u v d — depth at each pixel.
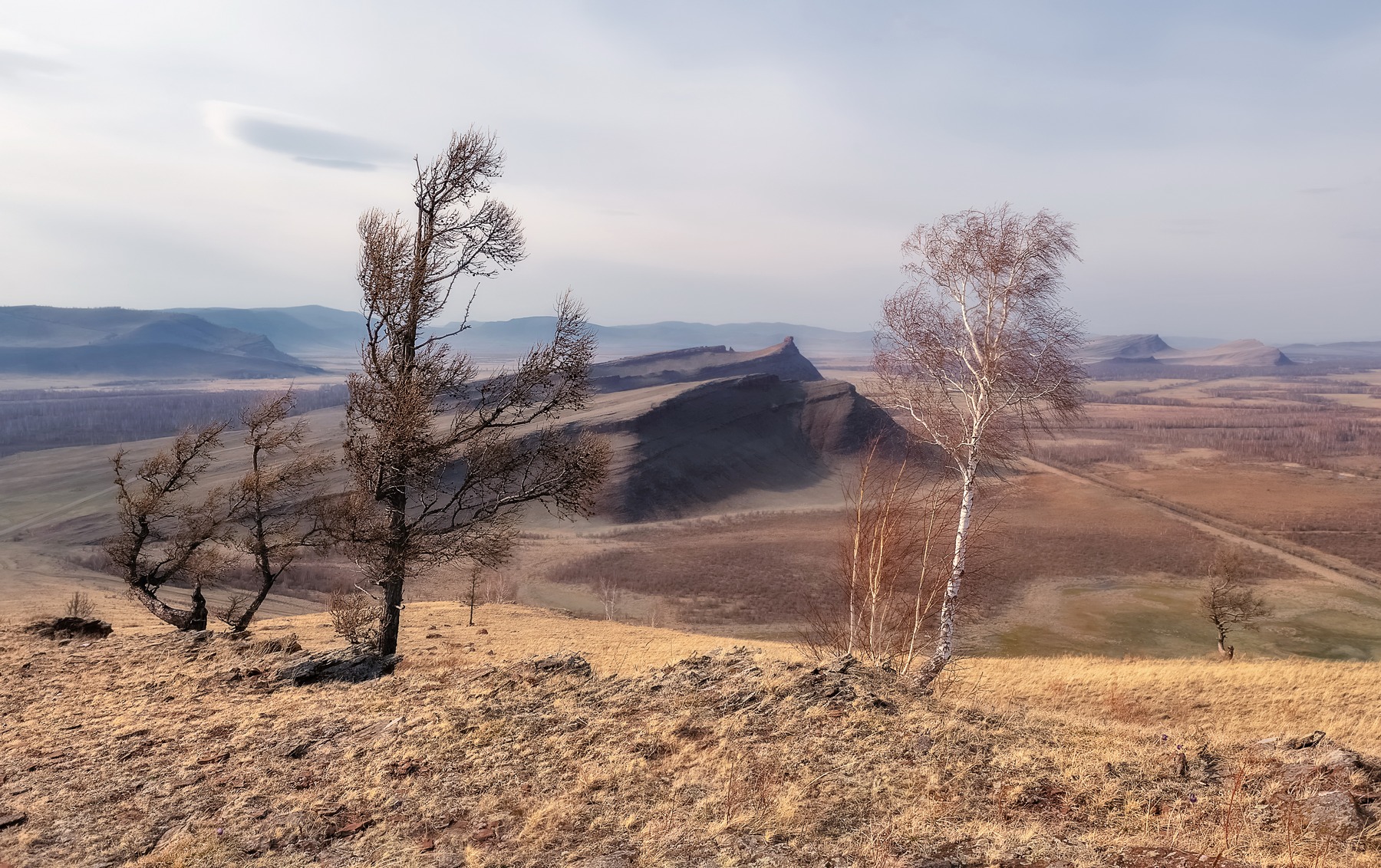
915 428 23.30
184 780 11.15
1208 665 33.44
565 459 23.89
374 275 21.80
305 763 11.42
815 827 7.95
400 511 22.73
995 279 21.14
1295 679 27.81
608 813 8.74
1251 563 135.50
